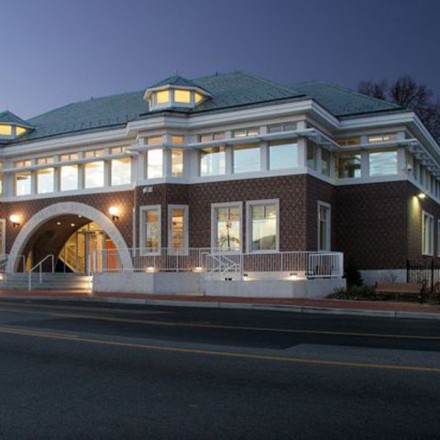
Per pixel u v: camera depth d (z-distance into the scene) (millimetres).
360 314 17609
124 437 5375
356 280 26641
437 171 33750
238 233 26219
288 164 25547
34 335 11719
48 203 32219
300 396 6777
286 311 18609
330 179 27641
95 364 8727
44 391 7102
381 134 27594
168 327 13258
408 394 6852
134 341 10945
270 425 5684
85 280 29938
